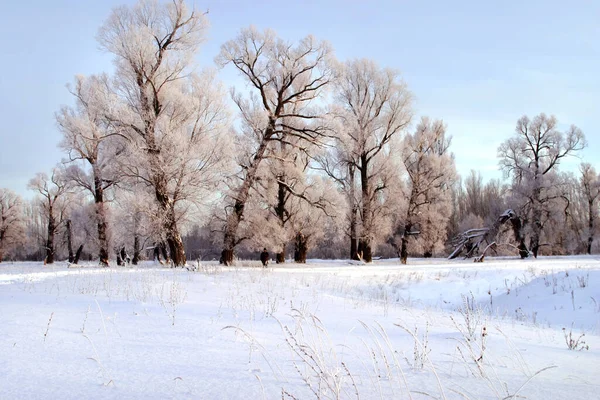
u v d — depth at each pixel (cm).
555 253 5262
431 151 4309
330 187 3034
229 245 2627
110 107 2184
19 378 365
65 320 659
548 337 780
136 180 2277
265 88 2945
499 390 353
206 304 929
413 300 1645
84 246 4312
